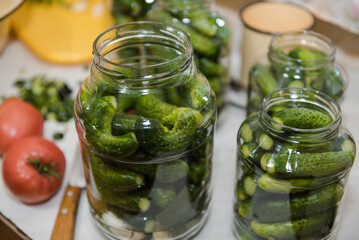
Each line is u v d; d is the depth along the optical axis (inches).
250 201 18.7
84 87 18.8
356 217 21.7
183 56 17.4
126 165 17.7
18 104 24.5
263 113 17.9
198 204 19.9
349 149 17.9
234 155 24.8
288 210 17.8
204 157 19.1
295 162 17.2
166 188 18.1
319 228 18.6
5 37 30.5
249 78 24.0
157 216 18.5
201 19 23.5
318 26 29.2
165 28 19.0
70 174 23.1
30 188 21.4
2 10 23.8
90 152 18.5
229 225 21.6
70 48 30.9
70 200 21.8
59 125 26.5
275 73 22.6
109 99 17.5
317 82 22.0
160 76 17.1
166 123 17.6
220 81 24.8
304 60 21.8
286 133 17.4
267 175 17.7
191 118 17.3
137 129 17.0
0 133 23.7
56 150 22.5
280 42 23.2
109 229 20.1
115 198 18.3
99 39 18.3
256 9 27.6
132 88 17.4
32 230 21.4
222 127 26.4
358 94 27.5
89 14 33.8
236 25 32.6
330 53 22.2
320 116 18.1
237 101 27.8
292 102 19.1
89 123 17.5
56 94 28.0
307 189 17.5
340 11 27.3
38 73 30.2
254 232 19.1
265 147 17.9
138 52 20.1
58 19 33.2
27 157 21.6
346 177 18.4
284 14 27.3
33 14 33.6
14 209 22.3
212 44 23.3
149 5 27.6
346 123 25.7
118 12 28.6
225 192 23.0
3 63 31.0
